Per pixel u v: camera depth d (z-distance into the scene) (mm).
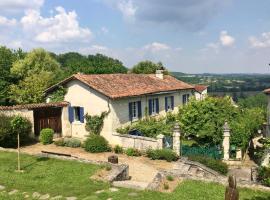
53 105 25797
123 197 13102
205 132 22844
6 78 44000
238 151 23547
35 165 17703
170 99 35188
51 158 18984
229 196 10164
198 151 22875
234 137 23562
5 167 17281
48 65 51500
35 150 22484
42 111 25703
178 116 26625
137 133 26281
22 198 13078
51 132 24797
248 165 22766
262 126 29891
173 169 18719
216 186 14938
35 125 25266
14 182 14930
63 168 17062
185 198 13266
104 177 15562
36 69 46906
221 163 20562
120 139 24312
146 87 30891
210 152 22891
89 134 25391
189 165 19328
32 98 38406
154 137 24828
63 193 13570
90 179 15352
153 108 31516
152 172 18641
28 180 15297
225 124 22906
